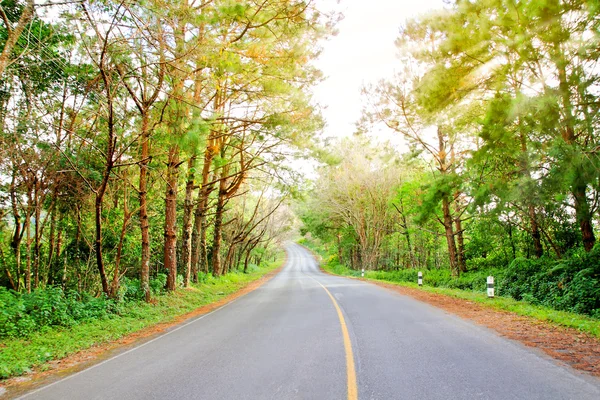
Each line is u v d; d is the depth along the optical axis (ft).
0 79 32.65
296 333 25.75
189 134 30.19
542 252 57.31
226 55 32.53
